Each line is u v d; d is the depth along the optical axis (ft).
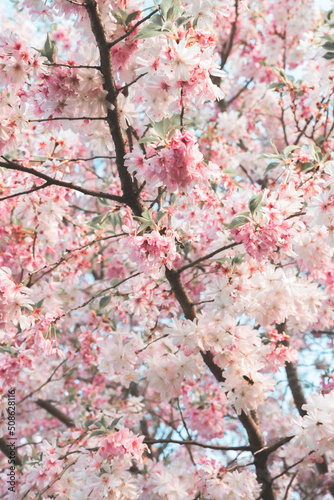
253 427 12.61
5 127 9.42
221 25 23.95
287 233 8.61
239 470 12.91
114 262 19.36
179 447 20.72
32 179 12.69
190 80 8.38
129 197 11.21
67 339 19.98
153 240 8.57
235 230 8.64
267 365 12.28
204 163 8.49
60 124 10.07
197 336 10.36
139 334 12.94
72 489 11.94
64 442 14.52
